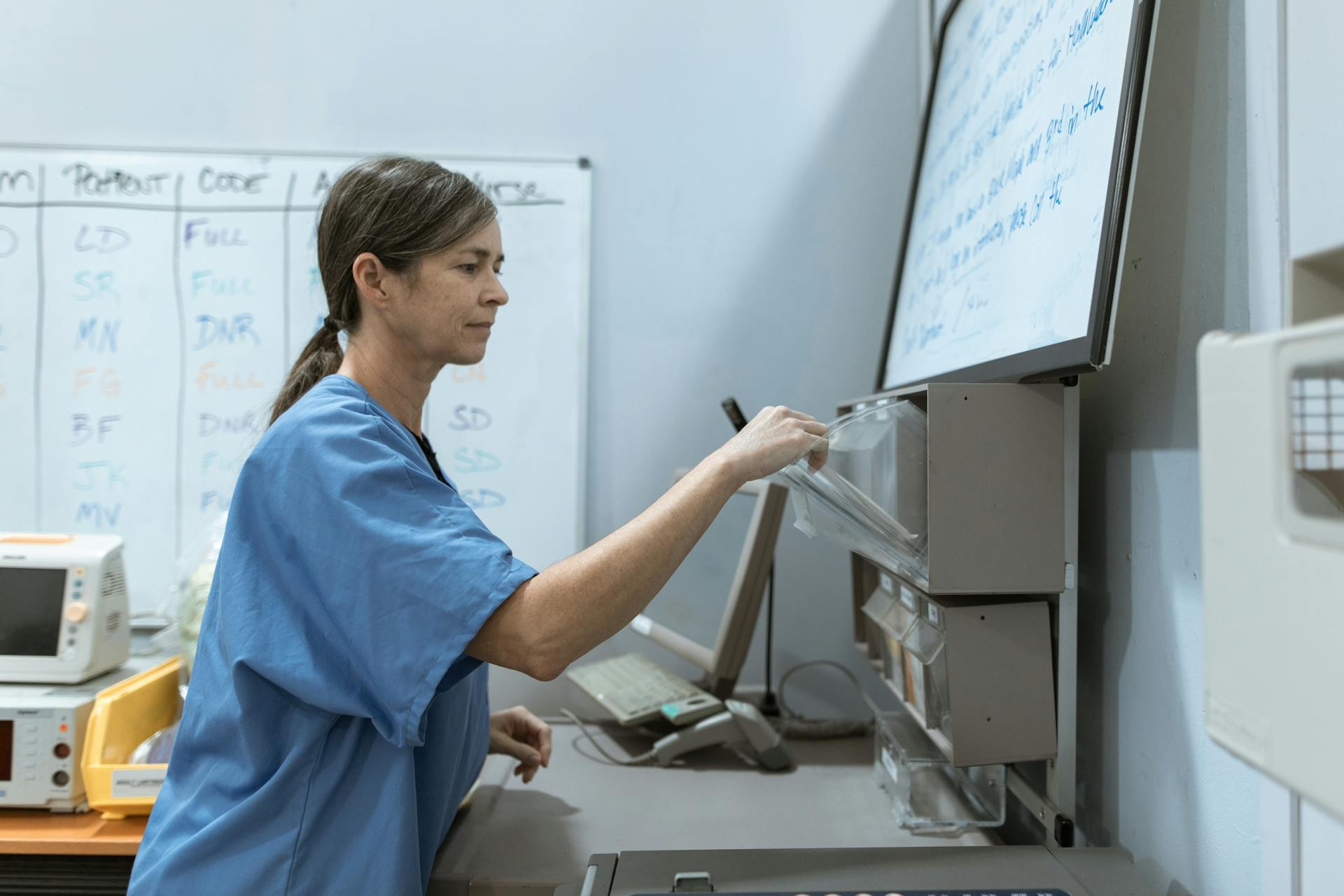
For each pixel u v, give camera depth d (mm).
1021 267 867
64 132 1589
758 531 1238
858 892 673
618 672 1445
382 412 813
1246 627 379
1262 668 369
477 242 825
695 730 1222
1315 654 340
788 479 859
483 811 1045
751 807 1075
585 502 1604
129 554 1573
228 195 1587
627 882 694
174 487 1579
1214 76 710
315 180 1589
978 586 815
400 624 693
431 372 893
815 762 1254
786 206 1608
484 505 1583
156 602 1574
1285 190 618
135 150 1593
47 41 1587
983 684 837
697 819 1036
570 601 687
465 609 684
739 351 1607
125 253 1579
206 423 1580
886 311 1602
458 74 1609
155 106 1595
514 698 1544
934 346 1142
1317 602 339
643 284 1613
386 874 730
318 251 859
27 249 1574
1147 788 817
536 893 857
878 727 1167
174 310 1580
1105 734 909
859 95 1606
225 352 1581
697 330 1609
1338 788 329
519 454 1587
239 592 752
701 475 746
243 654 731
